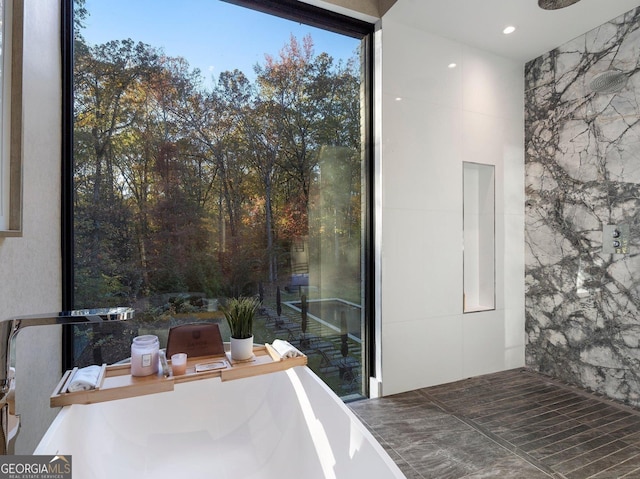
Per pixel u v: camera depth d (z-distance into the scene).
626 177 2.20
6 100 0.96
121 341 1.68
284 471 1.27
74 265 1.59
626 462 1.63
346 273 2.30
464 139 2.60
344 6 2.14
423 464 1.61
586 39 2.42
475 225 2.86
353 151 2.32
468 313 2.62
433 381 2.48
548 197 2.69
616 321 2.26
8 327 0.86
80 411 1.10
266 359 1.46
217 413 1.34
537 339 2.77
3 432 0.83
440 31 2.42
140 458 1.19
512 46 2.61
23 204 1.11
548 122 2.69
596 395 2.33
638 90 2.14
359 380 2.35
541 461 1.64
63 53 1.54
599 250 2.35
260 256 2.01
